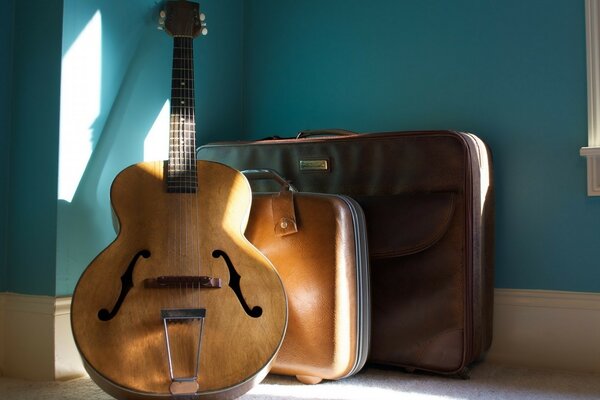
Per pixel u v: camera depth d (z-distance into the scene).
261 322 1.29
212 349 1.24
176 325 1.25
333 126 2.14
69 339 1.64
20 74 1.70
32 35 1.68
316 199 1.52
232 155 1.90
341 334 1.48
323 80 2.16
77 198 1.67
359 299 1.53
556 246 1.80
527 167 1.84
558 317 1.78
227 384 1.21
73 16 1.66
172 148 1.48
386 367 1.71
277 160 1.83
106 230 1.75
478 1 1.92
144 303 1.27
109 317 1.25
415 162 1.64
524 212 1.84
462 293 1.57
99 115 1.73
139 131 1.86
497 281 1.86
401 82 2.03
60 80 1.63
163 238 1.36
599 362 1.72
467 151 1.58
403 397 1.41
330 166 1.75
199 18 1.67
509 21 1.88
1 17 1.70
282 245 1.54
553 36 1.82
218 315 1.28
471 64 1.93
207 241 1.38
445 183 1.60
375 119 2.07
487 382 1.57
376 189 1.69
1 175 1.70
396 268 1.64
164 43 1.95
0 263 1.71
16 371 1.67
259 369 1.24
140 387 1.18
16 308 1.67
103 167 1.74
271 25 2.25
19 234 1.69
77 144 1.67
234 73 2.26
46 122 1.65
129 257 1.32
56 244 1.62
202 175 1.46
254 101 2.28
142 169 1.43
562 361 1.76
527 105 1.85
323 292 1.48
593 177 1.73
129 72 1.83
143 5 1.87
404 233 1.59
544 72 1.83
